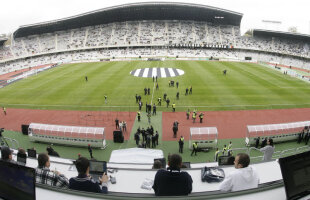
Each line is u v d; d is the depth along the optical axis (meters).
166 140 22.55
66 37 103.88
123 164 8.03
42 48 98.69
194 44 91.50
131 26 103.38
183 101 34.03
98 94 38.12
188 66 63.72
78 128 21.27
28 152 9.66
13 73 73.94
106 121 27.70
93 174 6.02
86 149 20.98
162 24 103.31
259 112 29.80
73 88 42.22
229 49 92.62
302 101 33.78
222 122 26.89
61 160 8.64
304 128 20.75
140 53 89.69
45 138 22.02
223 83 43.88
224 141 22.27
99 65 68.88
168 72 54.66
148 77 49.88
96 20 102.56
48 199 3.48
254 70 58.62
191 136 19.97
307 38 90.75
